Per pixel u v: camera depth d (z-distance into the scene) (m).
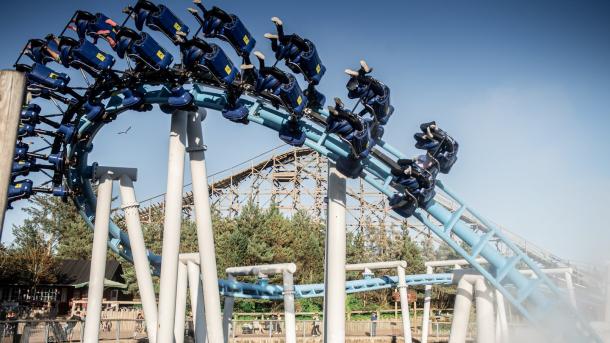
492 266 17.06
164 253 14.70
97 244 17.34
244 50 13.43
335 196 14.94
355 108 13.91
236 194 56.88
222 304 45.84
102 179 17.67
